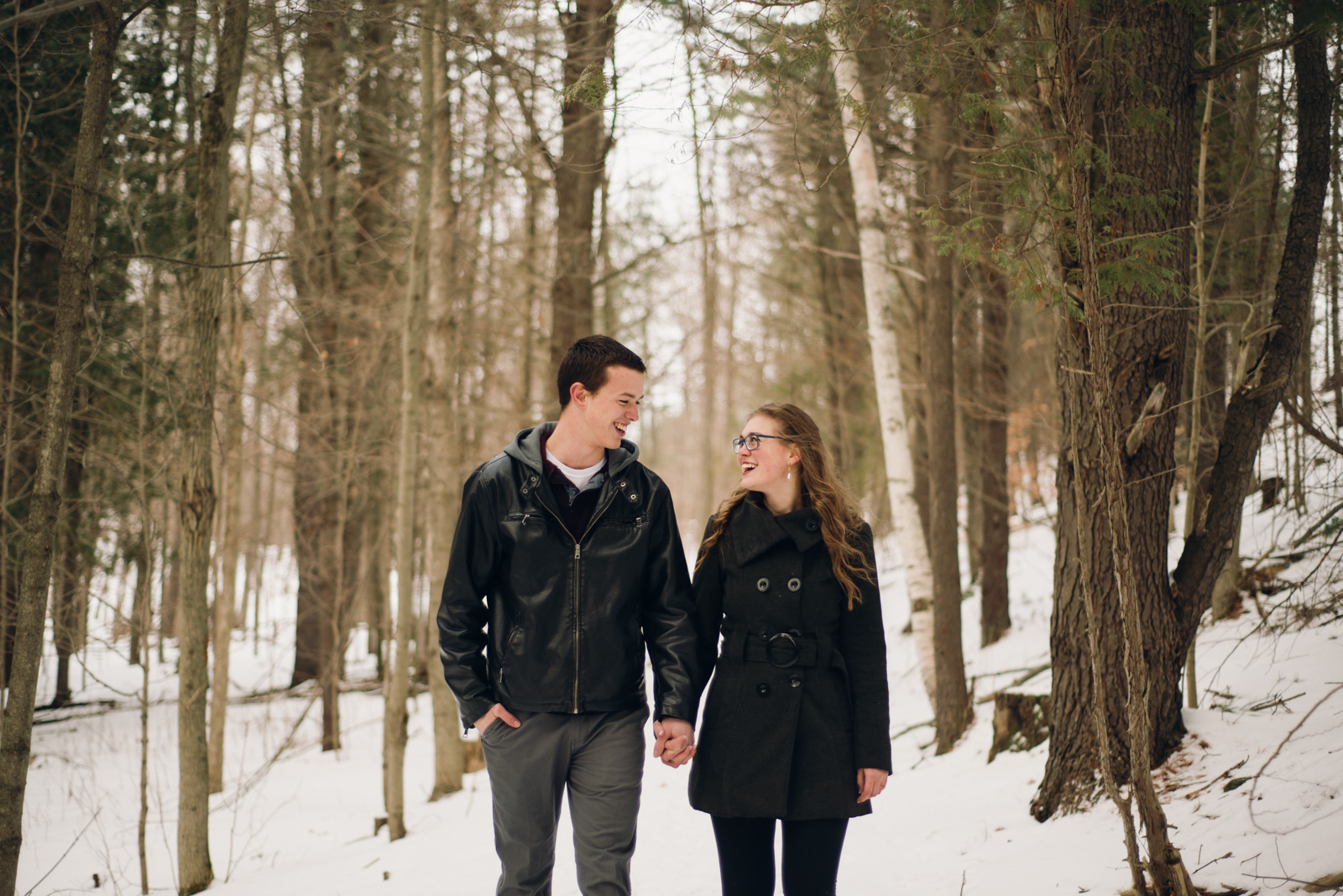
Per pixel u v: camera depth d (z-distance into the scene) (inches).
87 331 177.0
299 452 377.1
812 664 92.4
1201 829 117.1
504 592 96.9
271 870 199.2
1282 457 210.2
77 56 247.4
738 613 95.1
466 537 95.8
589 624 95.4
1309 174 138.0
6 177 282.0
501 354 470.6
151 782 307.7
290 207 404.8
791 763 89.3
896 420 283.4
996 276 335.9
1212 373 239.0
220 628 312.5
